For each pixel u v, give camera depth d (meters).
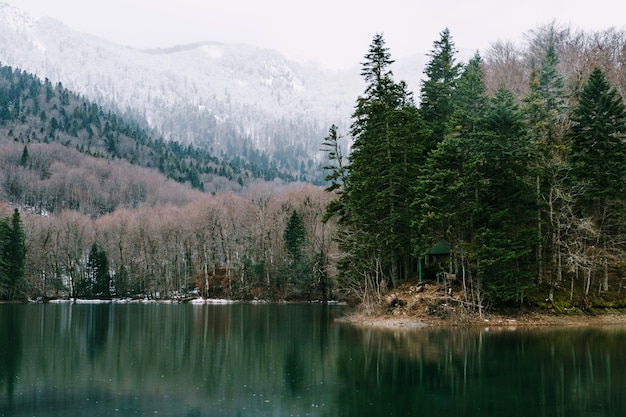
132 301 101.12
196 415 17.05
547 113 48.94
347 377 22.55
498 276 41.03
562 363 24.61
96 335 38.22
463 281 41.25
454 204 41.09
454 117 44.56
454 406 17.88
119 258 111.81
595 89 43.56
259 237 100.12
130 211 139.25
